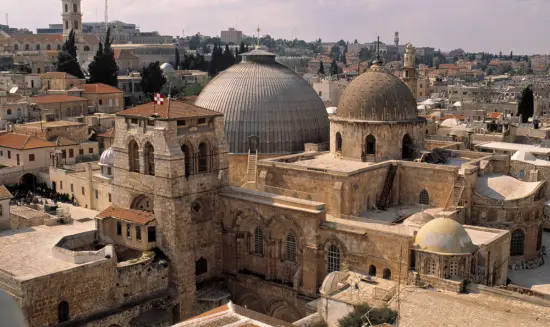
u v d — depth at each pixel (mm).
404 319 55875
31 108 169500
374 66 91688
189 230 77000
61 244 76312
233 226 81188
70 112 181875
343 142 89000
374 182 83500
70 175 118312
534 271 90562
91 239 80062
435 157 89438
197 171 78562
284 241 77875
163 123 74375
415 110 90062
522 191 91062
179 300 76125
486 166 94625
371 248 69188
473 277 65562
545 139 153500
